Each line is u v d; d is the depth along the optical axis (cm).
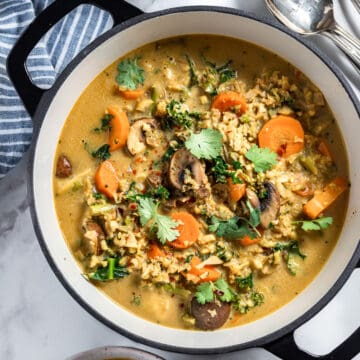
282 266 72
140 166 72
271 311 72
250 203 70
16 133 78
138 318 71
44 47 78
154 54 73
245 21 71
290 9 77
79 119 73
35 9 80
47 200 72
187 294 71
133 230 72
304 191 72
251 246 72
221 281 71
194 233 71
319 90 73
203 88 73
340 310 77
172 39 73
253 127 72
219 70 74
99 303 71
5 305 79
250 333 71
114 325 69
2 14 79
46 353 78
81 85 73
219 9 70
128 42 72
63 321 78
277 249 72
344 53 76
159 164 72
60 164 73
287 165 73
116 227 71
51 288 79
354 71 77
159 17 70
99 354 76
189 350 69
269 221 71
